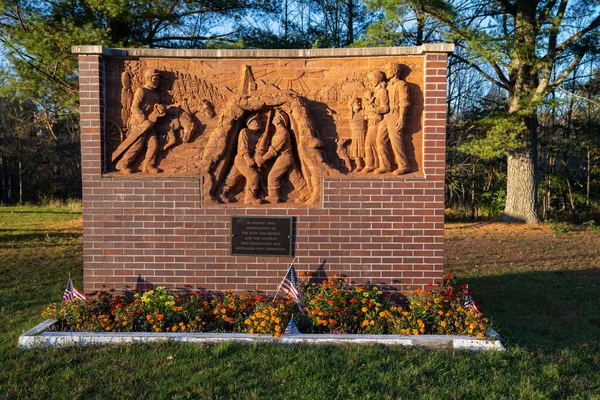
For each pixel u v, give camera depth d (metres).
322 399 4.31
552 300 8.16
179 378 4.68
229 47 14.75
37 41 12.16
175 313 6.10
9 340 5.82
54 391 4.45
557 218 21.94
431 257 6.54
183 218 6.64
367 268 6.57
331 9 21.11
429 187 6.50
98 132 6.58
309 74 6.73
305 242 6.60
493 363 5.09
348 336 5.55
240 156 6.73
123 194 6.63
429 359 5.09
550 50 15.82
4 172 34.81
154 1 13.38
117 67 6.72
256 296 6.47
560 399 4.42
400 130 6.52
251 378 4.70
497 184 24.55
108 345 5.48
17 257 11.69
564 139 22.30
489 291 8.84
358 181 6.54
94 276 6.67
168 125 6.72
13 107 30.16
